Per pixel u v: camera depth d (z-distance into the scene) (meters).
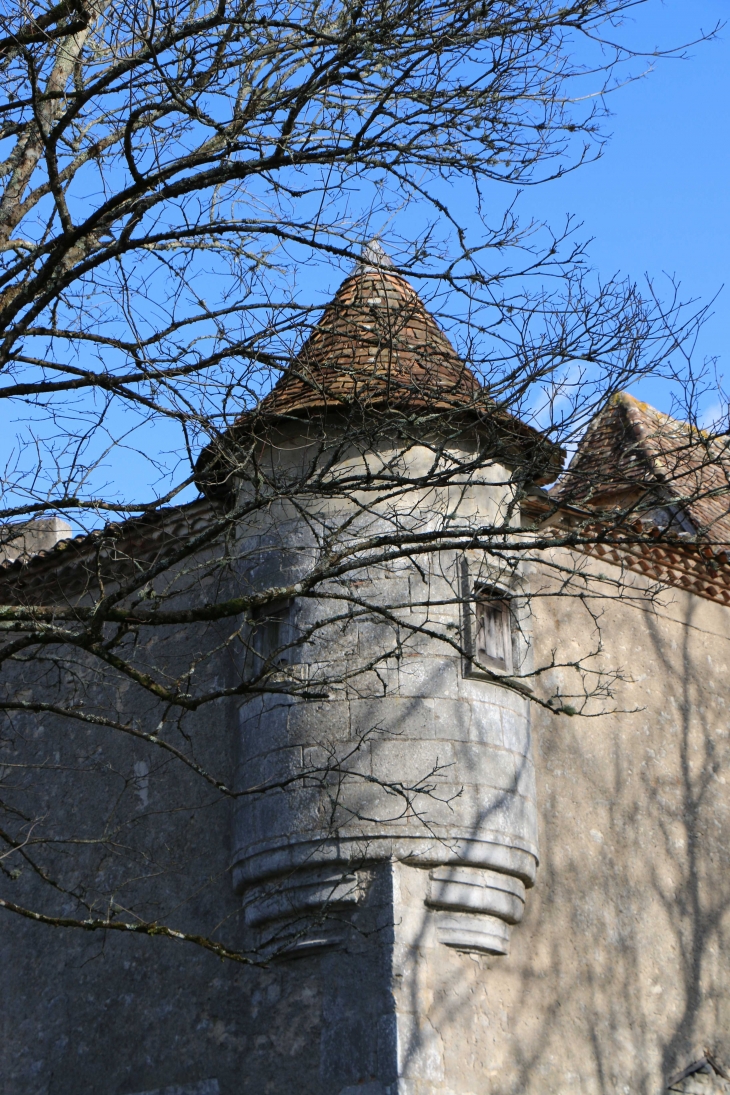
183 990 11.05
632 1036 11.15
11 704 7.59
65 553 12.79
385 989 9.89
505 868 10.57
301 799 10.53
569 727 11.96
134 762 12.27
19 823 12.80
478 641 11.12
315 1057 10.09
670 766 12.59
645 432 14.93
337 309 8.44
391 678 10.67
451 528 7.89
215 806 11.52
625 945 11.48
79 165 8.16
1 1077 11.73
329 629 10.91
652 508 7.95
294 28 7.63
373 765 10.45
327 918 9.59
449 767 10.55
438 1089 9.76
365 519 11.03
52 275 8.03
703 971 11.92
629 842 11.94
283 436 11.16
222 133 7.83
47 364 7.91
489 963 10.56
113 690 12.70
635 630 12.88
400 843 10.26
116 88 7.72
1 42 7.74
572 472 8.02
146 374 7.79
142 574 7.40
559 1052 10.62
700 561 13.12
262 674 7.73
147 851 11.78
